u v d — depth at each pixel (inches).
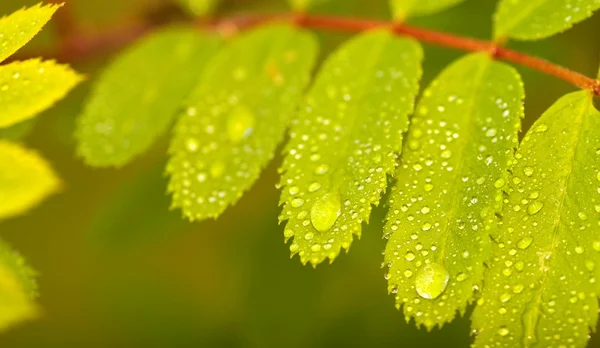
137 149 10.8
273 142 10.1
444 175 9.4
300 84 10.4
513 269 9.1
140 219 12.3
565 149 9.3
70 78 8.9
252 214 12.9
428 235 9.2
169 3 11.6
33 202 8.7
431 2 10.5
